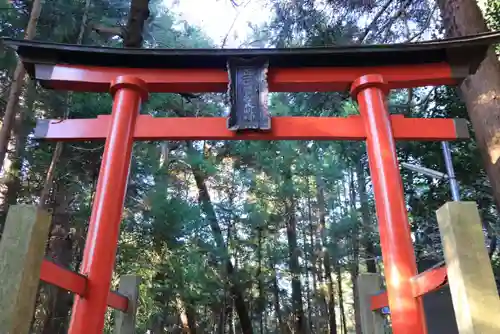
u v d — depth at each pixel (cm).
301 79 425
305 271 1298
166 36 896
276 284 1245
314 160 955
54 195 820
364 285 423
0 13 821
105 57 421
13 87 588
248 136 399
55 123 406
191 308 945
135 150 857
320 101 739
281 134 399
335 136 398
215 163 991
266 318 1501
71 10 794
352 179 1196
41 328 834
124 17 877
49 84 422
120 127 388
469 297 190
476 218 207
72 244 835
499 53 637
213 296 910
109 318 876
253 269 1094
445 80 421
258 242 1166
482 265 197
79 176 827
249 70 421
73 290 296
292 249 1154
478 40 404
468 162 802
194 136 399
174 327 1209
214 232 983
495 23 687
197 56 421
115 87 411
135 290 437
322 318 1396
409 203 880
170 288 845
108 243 338
